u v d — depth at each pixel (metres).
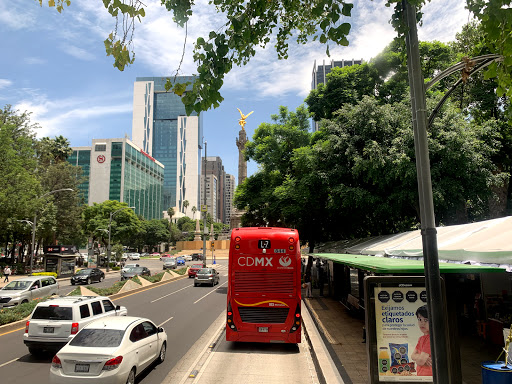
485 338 11.30
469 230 9.91
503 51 4.22
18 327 14.91
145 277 33.47
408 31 4.96
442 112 17.31
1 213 35.00
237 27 4.23
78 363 7.23
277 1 5.49
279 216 31.19
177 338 13.14
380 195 19.00
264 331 11.48
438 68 23.14
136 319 9.13
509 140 21.98
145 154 182.50
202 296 25.59
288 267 11.77
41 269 50.56
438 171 16.41
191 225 156.00
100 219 79.81
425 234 4.65
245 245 11.97
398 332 7.07
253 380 8.61
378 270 7.87
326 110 24.92
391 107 18.89
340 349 11.09
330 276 24.66
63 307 10.45
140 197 172.75
